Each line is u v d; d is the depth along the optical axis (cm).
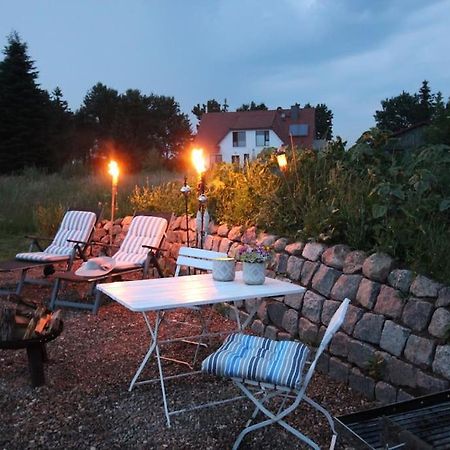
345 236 456
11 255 905
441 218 421
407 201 433
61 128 4000
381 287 379
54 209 1084
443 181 461
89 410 348
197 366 425
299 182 558
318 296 431
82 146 4344
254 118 4012
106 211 1035
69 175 2002
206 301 333
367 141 573
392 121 5772
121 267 611
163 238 673
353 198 470
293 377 281
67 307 601
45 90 3441
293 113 4162
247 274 384
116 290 365
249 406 354
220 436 316
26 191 1406
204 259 464
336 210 469
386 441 226
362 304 388
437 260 368
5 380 398
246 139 3956
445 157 480
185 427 327
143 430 323
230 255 577
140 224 697
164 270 727
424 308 344
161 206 840
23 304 434
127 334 508
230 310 547
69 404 356
